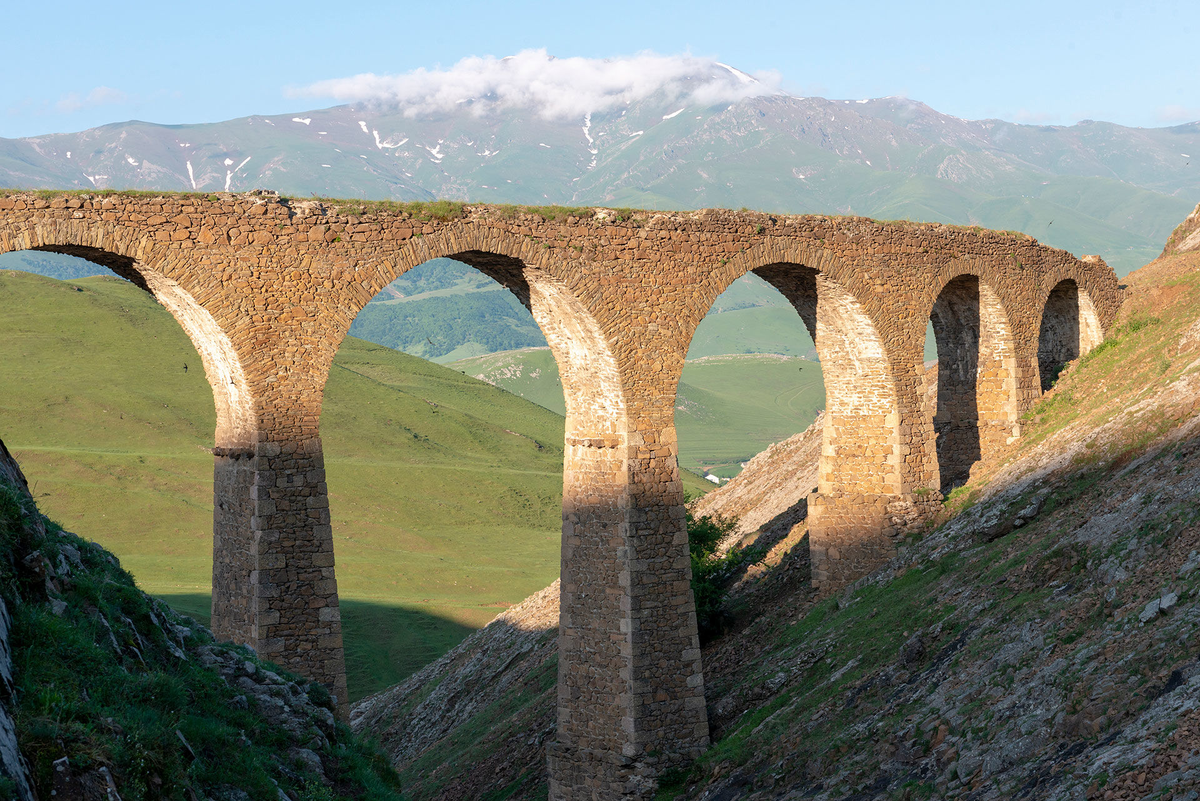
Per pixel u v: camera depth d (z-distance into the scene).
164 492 109.81
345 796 18.52
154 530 100.56
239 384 24.36
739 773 25.03
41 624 14.61
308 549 24.31
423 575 97.12
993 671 20.64
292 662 23.86
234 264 23.89
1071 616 20.42
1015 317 39.94
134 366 147.88
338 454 142.75
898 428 34.38
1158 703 15.84
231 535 24.72
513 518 131.12
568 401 29.92
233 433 25.06
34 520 17.56
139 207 22.92
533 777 32.78
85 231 22.33
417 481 134.12
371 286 25.47
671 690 28.22
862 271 33.94
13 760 10.54
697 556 38.84
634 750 27.64
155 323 163.38
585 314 28.36
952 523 32.75
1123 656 17.72
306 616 24.11
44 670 13.54
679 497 29.06
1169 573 19.17
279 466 24.17
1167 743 14.55
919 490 34.66
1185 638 16.81
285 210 24.47
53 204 21.98
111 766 12.05
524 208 27.64
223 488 25.12
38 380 136.75
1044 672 19.03
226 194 23.88
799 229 32.53
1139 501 22.84
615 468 28.55
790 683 28.73
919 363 35.41
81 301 161.50
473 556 111.50
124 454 117.56
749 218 31.44
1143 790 14.09
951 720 19.98
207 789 14.63
